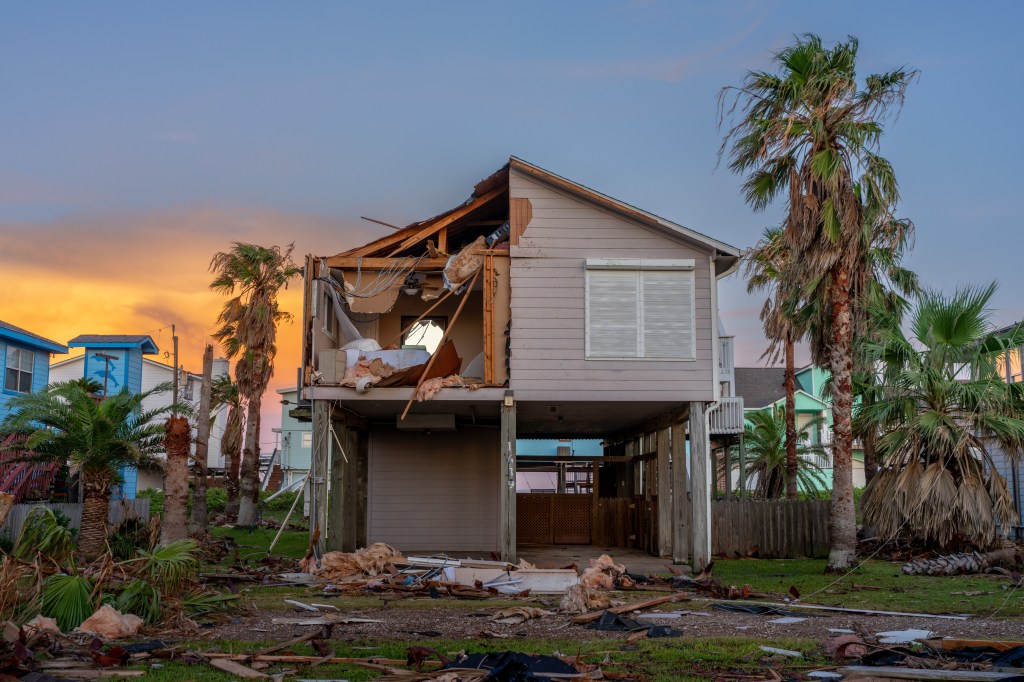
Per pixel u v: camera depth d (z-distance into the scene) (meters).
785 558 22.78
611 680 7.63
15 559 10.33
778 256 28.05
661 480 21.78
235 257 30.80
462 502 24.20
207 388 26.89
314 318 18.83
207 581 14.46
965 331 18.61
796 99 17.41
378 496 24.06
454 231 21.20
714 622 11.15
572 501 25.42
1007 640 9.12
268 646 9.27
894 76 17.25
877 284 22.45
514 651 8.69
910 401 18.41
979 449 18.27
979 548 17.86
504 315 18.84
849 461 17.72
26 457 19.97
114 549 18.52
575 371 18.58
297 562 18.61
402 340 22.69
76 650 8.83
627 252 18.88
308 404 19.45
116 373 39.41
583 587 12.26
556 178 18.77
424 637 9.91
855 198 17.66
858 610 11.98
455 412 21.64
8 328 29.77
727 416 26.02
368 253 19.33
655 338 18.70
